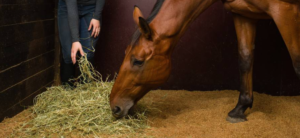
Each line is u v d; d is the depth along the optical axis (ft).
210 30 12.35
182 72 12.83
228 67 12.47
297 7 7.47
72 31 9.86
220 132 8.21
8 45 9.12
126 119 8.57
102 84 9.84
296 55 7.89
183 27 8.27
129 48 8.10
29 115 9.35
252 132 8.14
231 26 12.15
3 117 9.08
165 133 8.16
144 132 8.24
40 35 11.18
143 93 8.43
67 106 9.32
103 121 8.52
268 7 7.73
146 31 7.63
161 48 8.00
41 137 7.99
